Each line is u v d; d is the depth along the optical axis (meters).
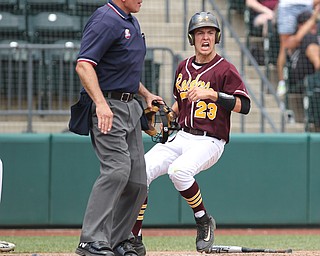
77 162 35.44
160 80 38.22
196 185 22.11
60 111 36.16
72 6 43.16
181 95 22.64
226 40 44.50
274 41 43.31
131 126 19.64
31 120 36.09
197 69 22.41
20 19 42.56
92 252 18.86
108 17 19.16
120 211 20.16
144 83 36.72
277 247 29.67
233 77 21.84
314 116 40.00
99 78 19.47
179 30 43.81
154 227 36.34
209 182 35.75
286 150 36.03
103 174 19.23
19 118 37.41
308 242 31.56
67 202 35.41
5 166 35.12
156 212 35.75
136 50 19.59
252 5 44.72
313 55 41.97
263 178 35.97
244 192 35.91
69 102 36.34
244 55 43.62
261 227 36.81
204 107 22.22
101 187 19.17
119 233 20.19
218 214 35.78
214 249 22.98
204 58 22.38
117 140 19.28
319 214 36.22
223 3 47.00
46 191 35.38
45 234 34.06
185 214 35.91
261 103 39.66
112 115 18.78
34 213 35.31
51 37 42.25
